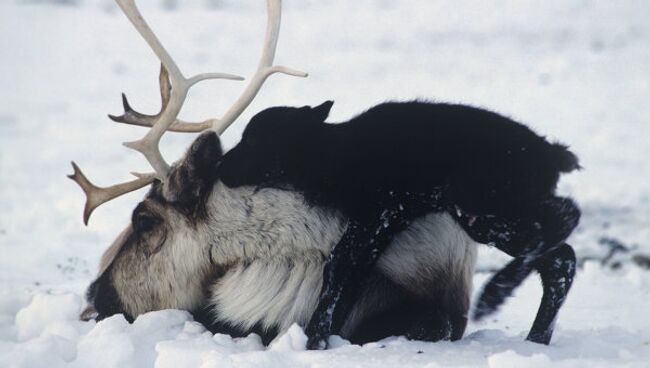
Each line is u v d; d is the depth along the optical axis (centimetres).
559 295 980
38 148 3706
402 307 1009
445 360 866
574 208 960
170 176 1030
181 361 876
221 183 1022
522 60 6150
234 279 1035
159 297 1073
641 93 4944
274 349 906
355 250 970
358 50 6706
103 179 3017
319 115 1010
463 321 1038
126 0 1012
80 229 2209
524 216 954
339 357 871
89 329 1016
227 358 845
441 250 1011
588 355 913
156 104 4862
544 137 987
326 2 9256
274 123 1012
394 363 855
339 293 963
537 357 798
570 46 6694
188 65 6012
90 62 6391
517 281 1005
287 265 1015
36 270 1678
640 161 3244
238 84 5409
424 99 1051
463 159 970
